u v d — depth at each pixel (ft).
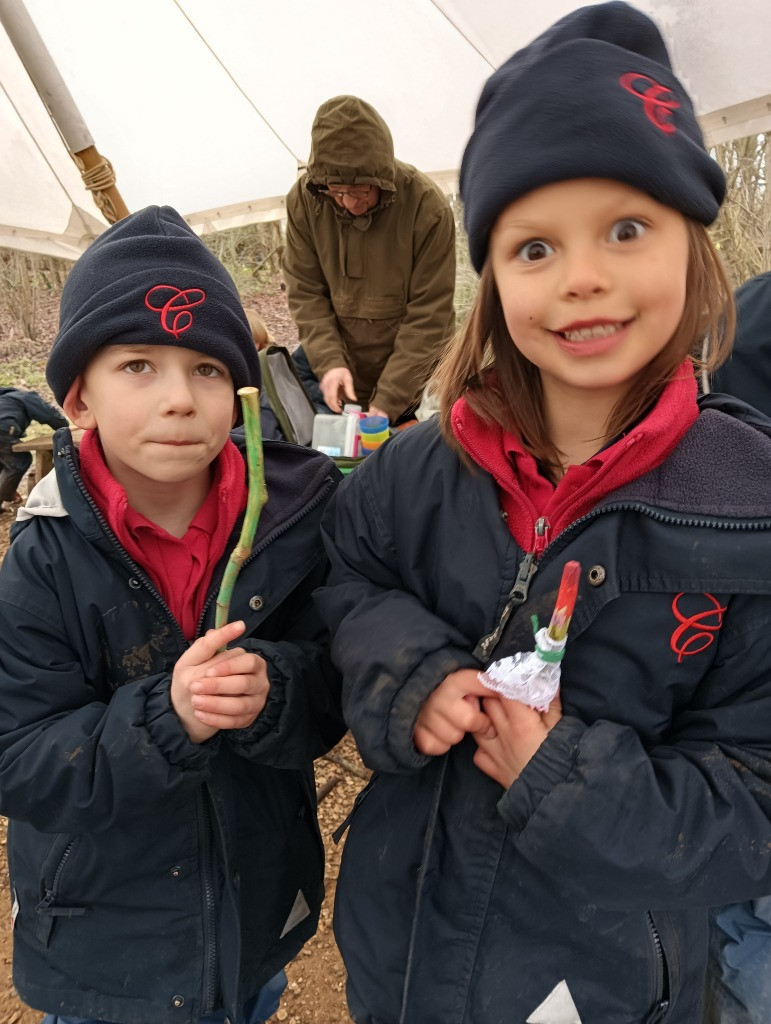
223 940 4.09
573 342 2.89
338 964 6.97
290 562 4.23
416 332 9.95
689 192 2.77
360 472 3.93
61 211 13.12
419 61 10.91
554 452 3.40
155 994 4.09
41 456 16.26
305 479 4.41
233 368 3.79
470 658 3.23
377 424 8.83
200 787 4.03
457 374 3.62
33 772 3.49
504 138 2.81
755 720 2.98
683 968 3.43
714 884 2.85
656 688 3.09
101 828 3.55
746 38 8.60
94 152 7.93
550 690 2.93
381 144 8.99
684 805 2.85
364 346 10.63
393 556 3.73
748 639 2.96
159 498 3.93
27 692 3.64
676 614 3.00
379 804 3.78
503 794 3.22
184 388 3.55
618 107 2.65
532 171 2.70
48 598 3.70
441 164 12.84
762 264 17.43
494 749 3.16
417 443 3.72
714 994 4.41
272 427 8.89
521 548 3.30
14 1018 6.55
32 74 7.34
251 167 13.38
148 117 12.07
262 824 4.32
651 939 3.31
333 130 8.80
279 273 33.73
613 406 3.22
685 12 8.55
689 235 2.94
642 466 3.02
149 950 4.07
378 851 3.69
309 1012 6.59
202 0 10.19
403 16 10.21
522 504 3.32
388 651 3.22
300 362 11.09
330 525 4.14
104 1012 4.12
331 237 10.12
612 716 3.11
